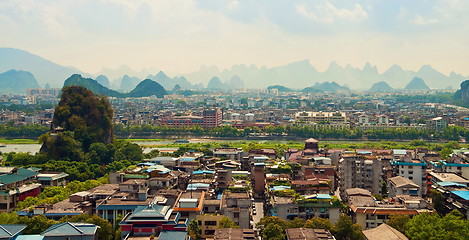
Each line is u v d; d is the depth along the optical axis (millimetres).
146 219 190875
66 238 180500
